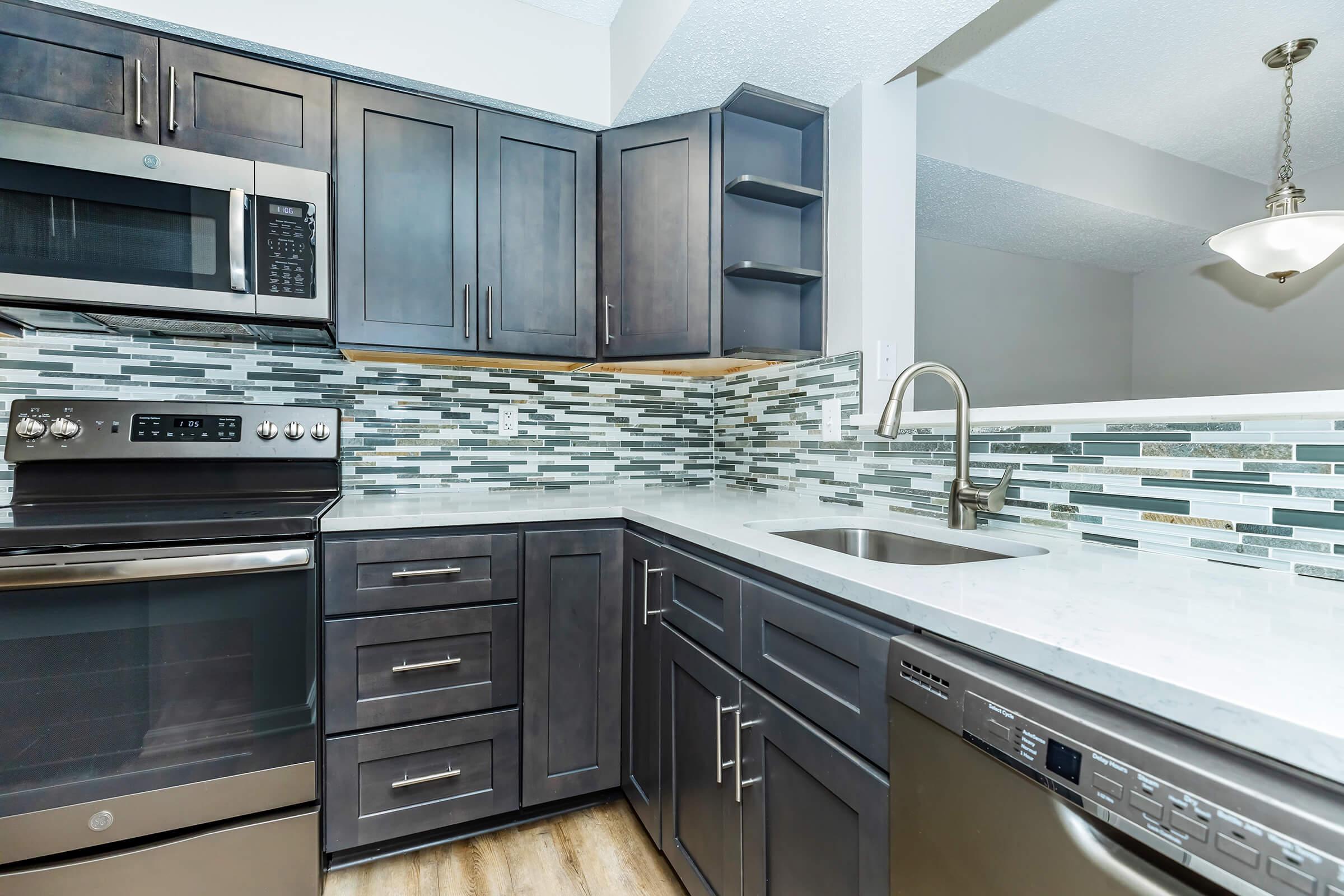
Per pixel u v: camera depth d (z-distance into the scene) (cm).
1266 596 71
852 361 165
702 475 235
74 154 129
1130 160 261
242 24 145
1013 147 228
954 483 123
